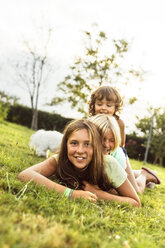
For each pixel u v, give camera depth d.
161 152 15.37
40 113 19.78
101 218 1.82
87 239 1.38
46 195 2.04
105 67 15.30
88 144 2.37
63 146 2.52
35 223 1.44
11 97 19.48
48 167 2.62
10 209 1.57
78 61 15.63
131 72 15.18
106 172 2.53
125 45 15.08
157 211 2.68
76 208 1.90
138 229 1.83
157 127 15.46
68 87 15.87
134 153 15.82
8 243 1.12
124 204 2.35
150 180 4.11
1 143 4.63
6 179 2.18
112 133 2.72
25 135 8.30
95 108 4.00
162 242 1.68
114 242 1.44
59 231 1.36
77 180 2.55
